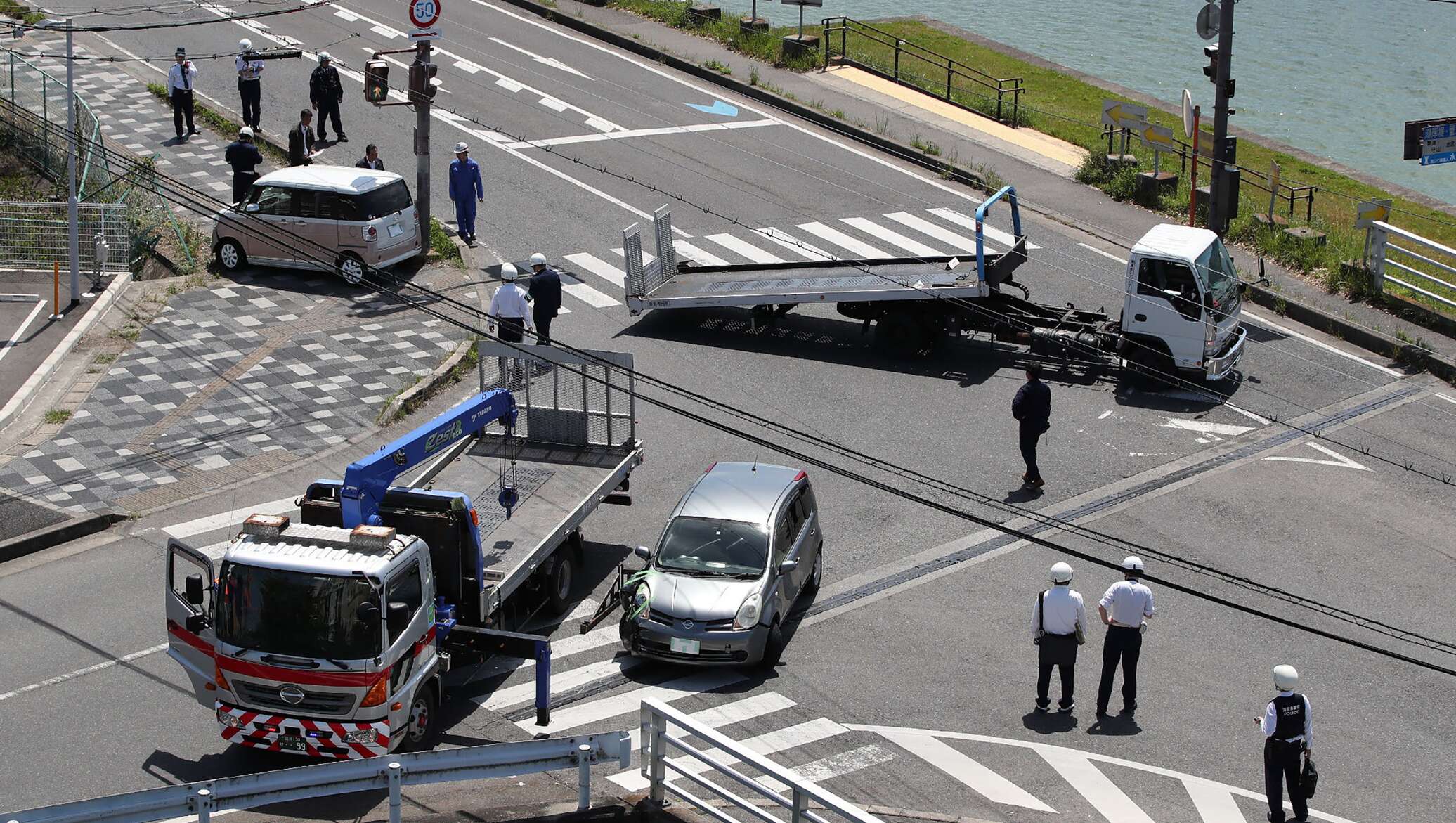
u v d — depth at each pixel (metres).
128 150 45.31
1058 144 51.31
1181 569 26.39
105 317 35.69
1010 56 67.94
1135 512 28.47
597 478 25.31
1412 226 47.66
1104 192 46.53
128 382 32.59
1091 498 29.02
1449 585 26.09
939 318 34.81
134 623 23.44
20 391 31.44
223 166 44.72
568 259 40.12
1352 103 67.38
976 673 22.81
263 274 38.69
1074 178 47.69
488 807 17.67
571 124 50.06
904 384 34.06
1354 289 39.44
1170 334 33.16
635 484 29.20
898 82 56.91
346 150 46.06
